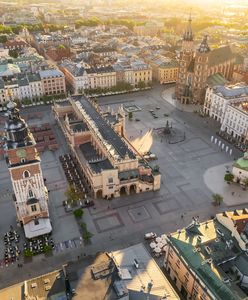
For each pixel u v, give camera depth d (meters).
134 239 141.38
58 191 169.38
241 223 117.75
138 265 107.88
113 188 163.38
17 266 127.94
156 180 169.25
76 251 135.00
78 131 194.62
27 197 138.38
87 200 162.25
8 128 121.44
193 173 186.75
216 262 109.88
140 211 157.12
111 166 164.00
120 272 98.12
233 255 112.44
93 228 146.75
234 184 178.00
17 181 132.12
